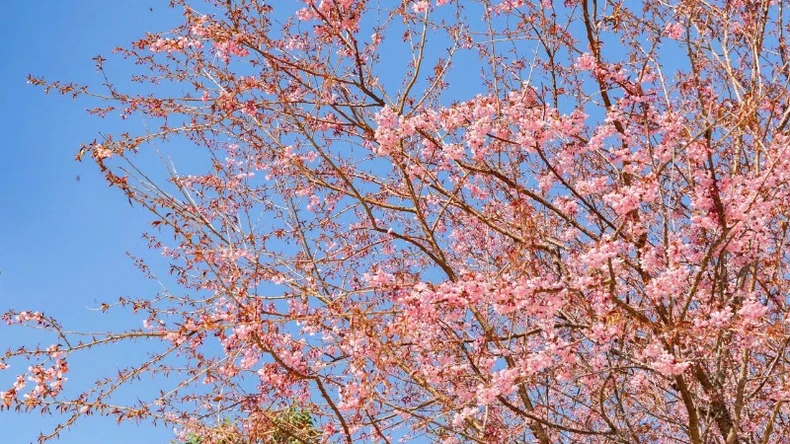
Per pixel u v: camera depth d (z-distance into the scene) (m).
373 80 7.35
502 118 5.48
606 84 5.81
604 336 5.34
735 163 6.17
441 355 6.08
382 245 7.80
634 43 6.50
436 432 6.73
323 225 7.58
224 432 5.71
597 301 5.26
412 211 6.95
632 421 7.11
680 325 5.05
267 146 6.99
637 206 4.86
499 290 4.94
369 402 5.27
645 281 5.71
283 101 6.15
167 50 6.27
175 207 5.91
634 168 5.48
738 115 5.48
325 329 5.97
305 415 6.43
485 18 6.78
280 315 5.34
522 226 5.57
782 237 6.39
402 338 5.36
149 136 5.87
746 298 5.62
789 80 6.23
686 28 6.18
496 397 5.34
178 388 5.39
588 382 6.30
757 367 6.98
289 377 5.20
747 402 6.27
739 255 5.84
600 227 7.29
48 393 4.99
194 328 5.01
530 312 5.14
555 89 6.36
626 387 7.26
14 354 5.05
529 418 6.07
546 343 5.81
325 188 7.67
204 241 5.91
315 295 5.96
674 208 6.12
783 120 6.42
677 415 7.46
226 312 5.38
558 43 6.79
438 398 5.80
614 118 5.52
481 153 5.46
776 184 5.36
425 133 5.77
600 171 7.39
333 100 7.28
